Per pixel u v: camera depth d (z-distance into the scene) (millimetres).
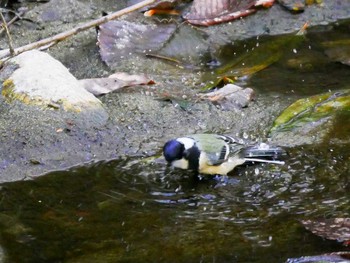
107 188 9461
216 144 9664
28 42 13328
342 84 12062
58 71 11258
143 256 8008
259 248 8141
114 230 8523
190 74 12523
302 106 11219
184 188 9461
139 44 13117
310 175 9648
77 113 10656
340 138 10461
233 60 13141
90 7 14430
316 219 8656
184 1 14586
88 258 7965
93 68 12633
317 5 14906
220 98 11438
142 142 10508
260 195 9281
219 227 8594
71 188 9477
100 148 10336
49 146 10219
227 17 14312
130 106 11156
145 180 9656
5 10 14000
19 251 8078
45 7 14180
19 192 9383
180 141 9500
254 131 10758
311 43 13773
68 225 8625
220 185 9531
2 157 10008
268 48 13578
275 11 14703
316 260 7758
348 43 13703
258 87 12031
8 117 10555
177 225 8633
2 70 11328
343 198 9133
